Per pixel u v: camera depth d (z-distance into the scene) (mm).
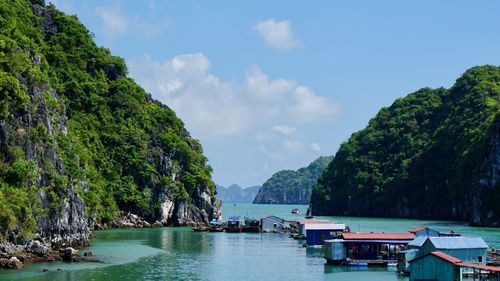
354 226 170375
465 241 67750
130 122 174250
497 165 183875
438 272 56594
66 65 168500
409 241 80062
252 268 76500
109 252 88688
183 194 173000
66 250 76438
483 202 182500
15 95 80375
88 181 134125
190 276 68875
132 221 157250
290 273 72312
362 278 68438
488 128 199000
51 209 82438
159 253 91000
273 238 127000
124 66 191625
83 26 186500
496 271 54938
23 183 75938
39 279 61344
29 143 81062
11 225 70875
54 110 110000
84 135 154625
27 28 161375
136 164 164250
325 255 82312
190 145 198750
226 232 144125
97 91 173000
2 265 66812
